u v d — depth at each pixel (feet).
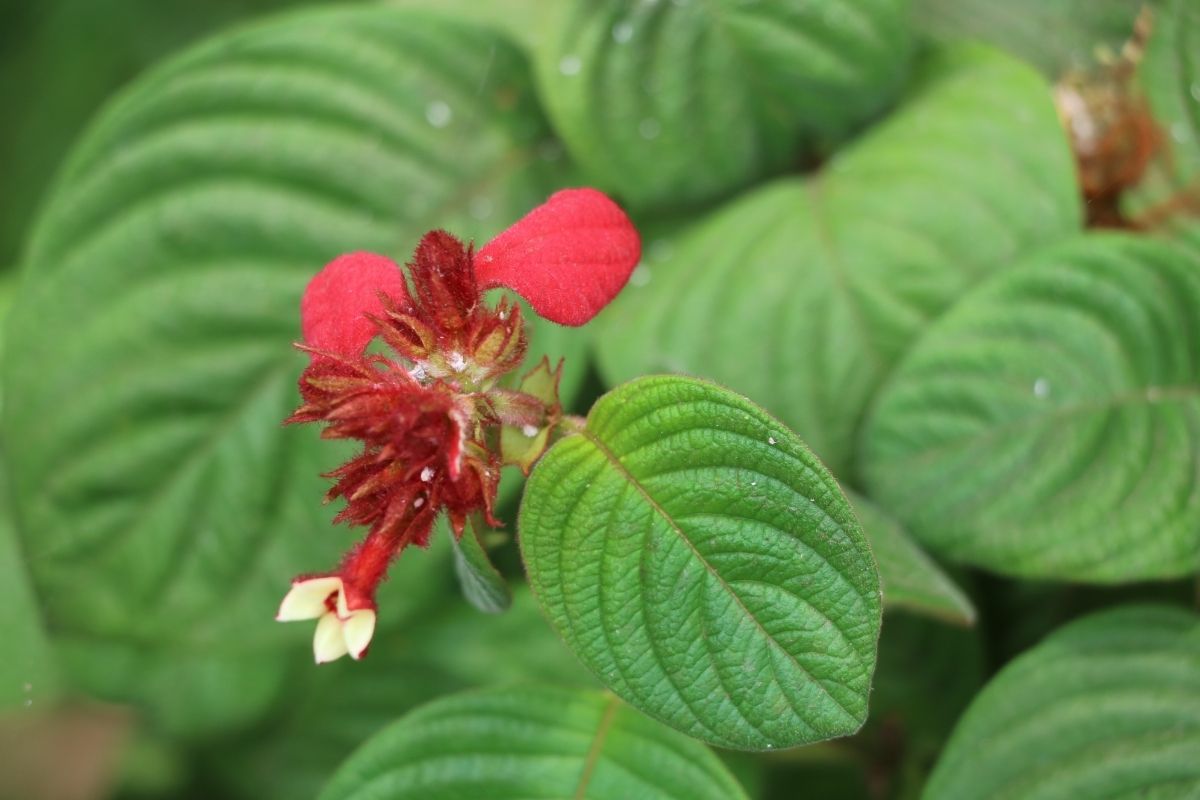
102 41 2.94
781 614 1.65
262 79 2.13
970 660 2.00
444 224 2.12
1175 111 2.09
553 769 1.83
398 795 1.84
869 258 2.03
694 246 2.10
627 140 2.11
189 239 2.11
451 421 1.67
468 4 2.27
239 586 2.06
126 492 2.07
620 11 2.09
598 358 2.06
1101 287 1.91
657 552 1.67
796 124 2.12
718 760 1.81
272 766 2.22
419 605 2.01
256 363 2.09
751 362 2.03
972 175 2.03
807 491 1.64
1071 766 1.81
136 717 2.53
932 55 2.14
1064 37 2.18
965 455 1.90
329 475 1.68
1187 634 1.84
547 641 2.03
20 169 2.90
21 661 2.20
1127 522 1.86
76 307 2.10
